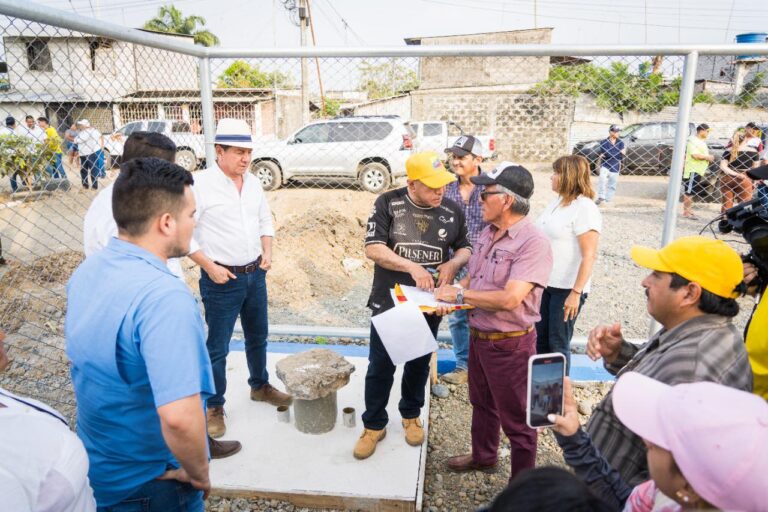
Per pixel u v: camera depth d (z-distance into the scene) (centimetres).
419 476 290
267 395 356
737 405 96
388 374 293
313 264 702
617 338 211
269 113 1611
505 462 326
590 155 1309
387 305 296
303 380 304
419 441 309
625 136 1362
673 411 102
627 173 1370
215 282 302
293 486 278
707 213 1038
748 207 210
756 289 208
